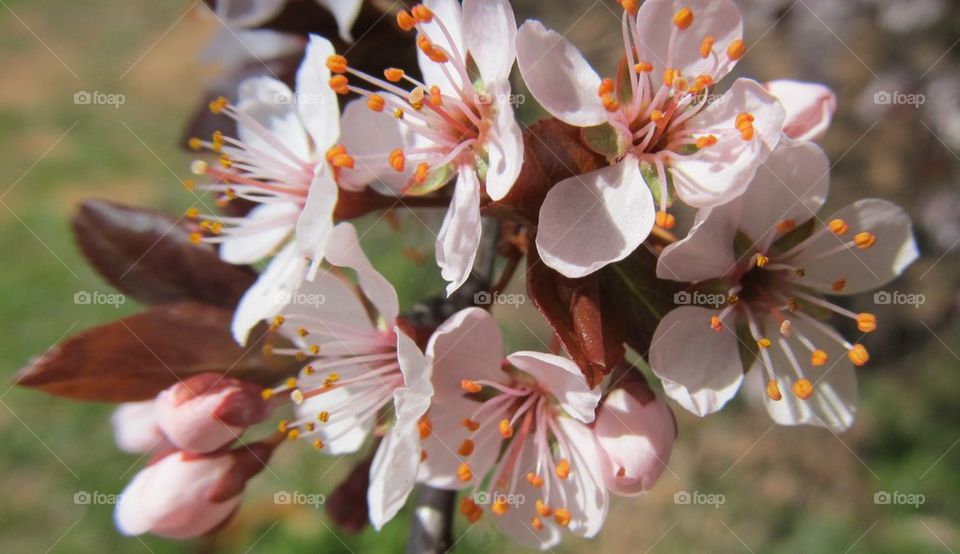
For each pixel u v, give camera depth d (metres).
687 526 0.22
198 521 0.10
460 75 0.09
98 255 0.10
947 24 0.21
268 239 0.10
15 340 0.28
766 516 0.22
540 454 0.10
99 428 0.25
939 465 0.22
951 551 0.21
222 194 0.11
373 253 0.21
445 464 0.10
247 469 0.10
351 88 0.09
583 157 0.09
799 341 0.10
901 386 0.23
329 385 0.10
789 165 0.09
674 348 0.09
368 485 0.10
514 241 0.10
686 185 0.09
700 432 0.23
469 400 0.10
